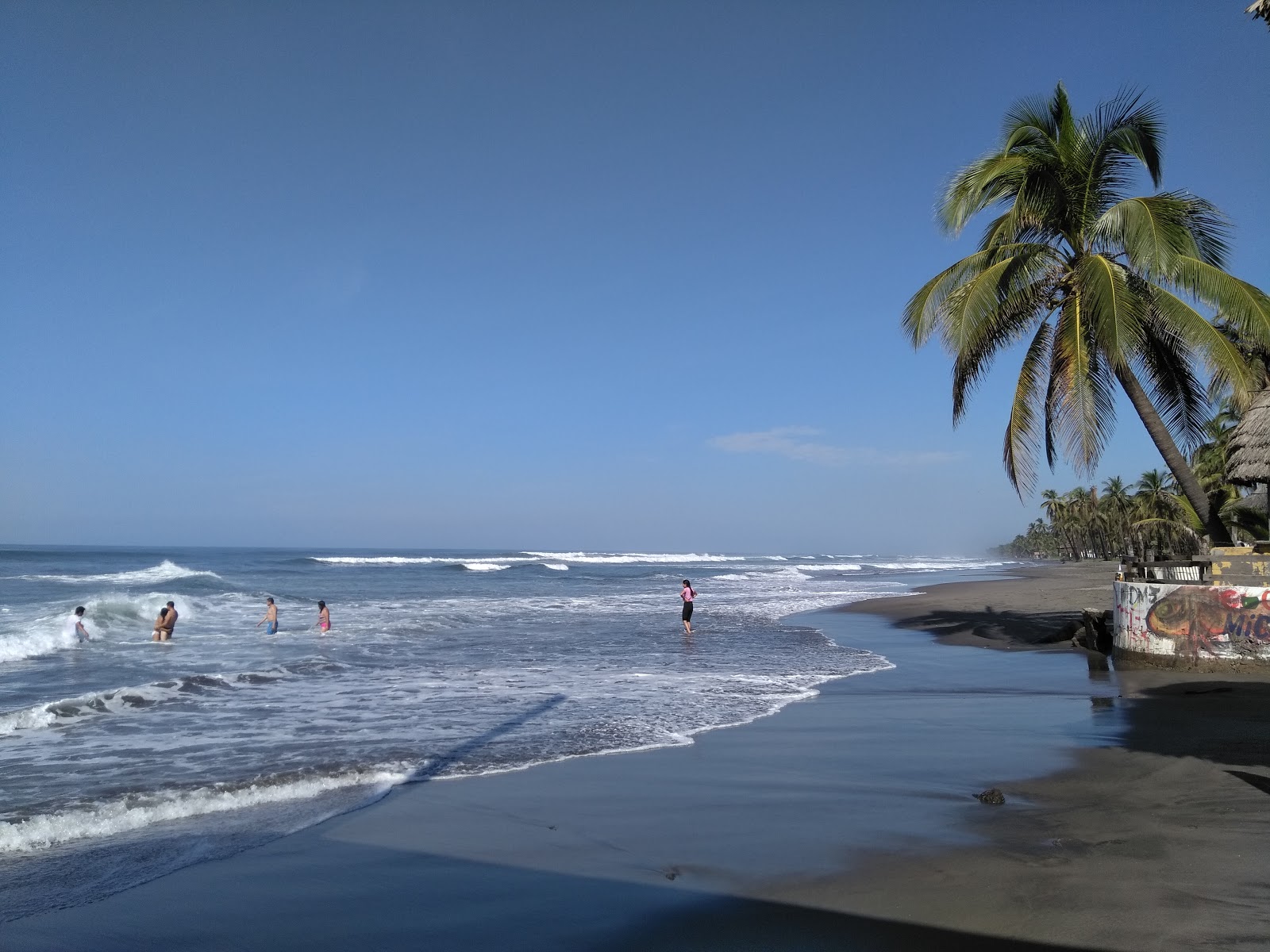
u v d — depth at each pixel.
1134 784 6.71
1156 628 13.23
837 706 11.12
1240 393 13.19
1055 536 151.25
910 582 63.19
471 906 4.57
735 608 32.59
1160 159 14.79
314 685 13.30
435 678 13.98
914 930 4.07
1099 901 4.30
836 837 5.60
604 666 15.61
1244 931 3.90
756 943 4.00
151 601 26.05
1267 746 7.98
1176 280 13.64
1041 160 15.25
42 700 12.44
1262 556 12.41
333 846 5.64
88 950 4.06
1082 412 13.51
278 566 81.31
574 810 6.42
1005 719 9.84
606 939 4.11
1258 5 9.73
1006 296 15.09
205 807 6.55
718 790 6.94
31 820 6.13
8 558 93.88
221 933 4.25
